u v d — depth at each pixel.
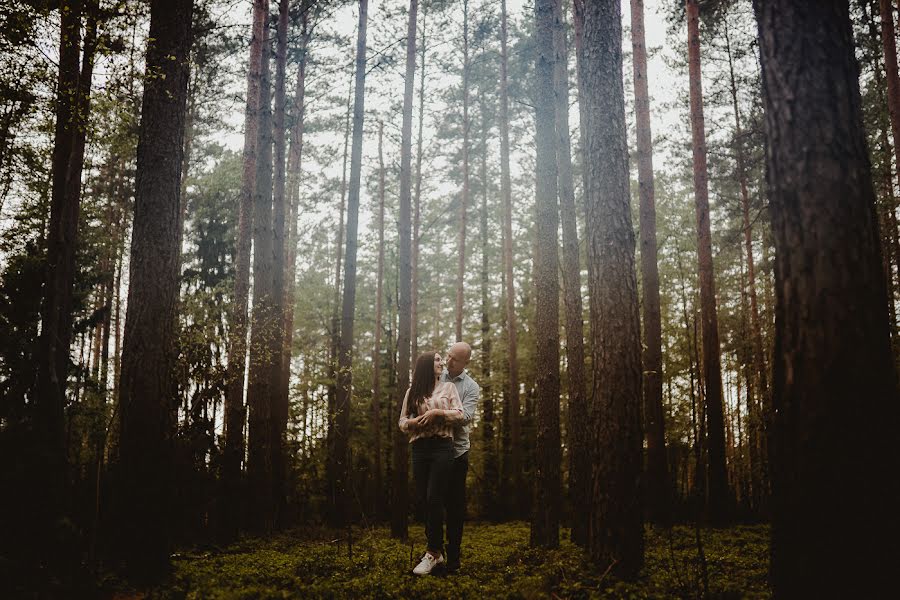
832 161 3.57
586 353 19.84
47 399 6.16
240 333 12.70
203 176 25.08
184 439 10.75
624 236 6.10
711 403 14.40
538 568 6.30
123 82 7.00
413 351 26.33
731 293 26.66
